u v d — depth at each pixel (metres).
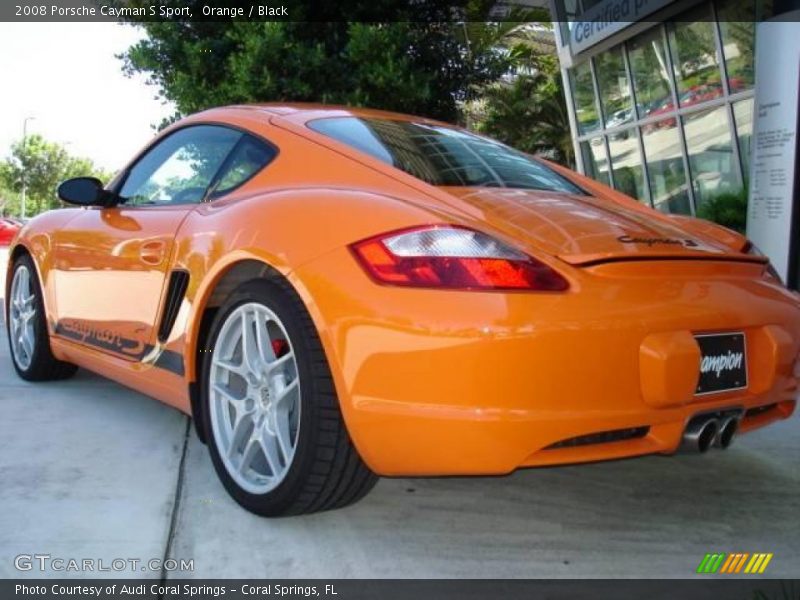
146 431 3.53
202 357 2.93
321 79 10.66
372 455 2.28
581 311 2.18
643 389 2.23
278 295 2.49
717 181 11.30
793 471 3.31
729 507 2.91
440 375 2.13
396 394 2.19
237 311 2.68
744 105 10.55
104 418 3.71
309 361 2.38
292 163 2.96
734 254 2.72
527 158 3.54
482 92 12.66
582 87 14.62
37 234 4.25
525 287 2.18
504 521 2.73
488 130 23.98
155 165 3.70
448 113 12.05
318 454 2.38
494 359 2.10
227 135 3.32
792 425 3.95
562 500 2.93
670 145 12.30
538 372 2.12
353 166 2.83
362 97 10.52
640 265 2.38
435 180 2.83
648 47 12.48
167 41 11.34
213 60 11.29
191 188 3.35
